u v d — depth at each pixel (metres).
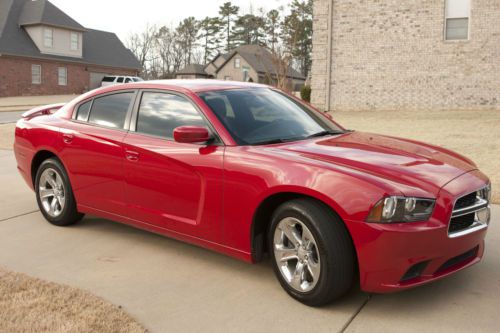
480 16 16.81
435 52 17.58
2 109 26.41
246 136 3.95
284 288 3.58
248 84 4.78
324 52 19.31
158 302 3.54
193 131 3.77
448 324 3.14
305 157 3.53
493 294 3.55
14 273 3.99
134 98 4.68
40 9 42.62
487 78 16.98
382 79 18.50
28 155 5.51
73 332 3.02
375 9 18.31
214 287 3.78
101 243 4.82
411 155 3.75
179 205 4.11
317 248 3.28
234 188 3.70
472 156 8.90
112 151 4.58
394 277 3.13
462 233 3.27
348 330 3.09
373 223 3.09
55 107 5.87
